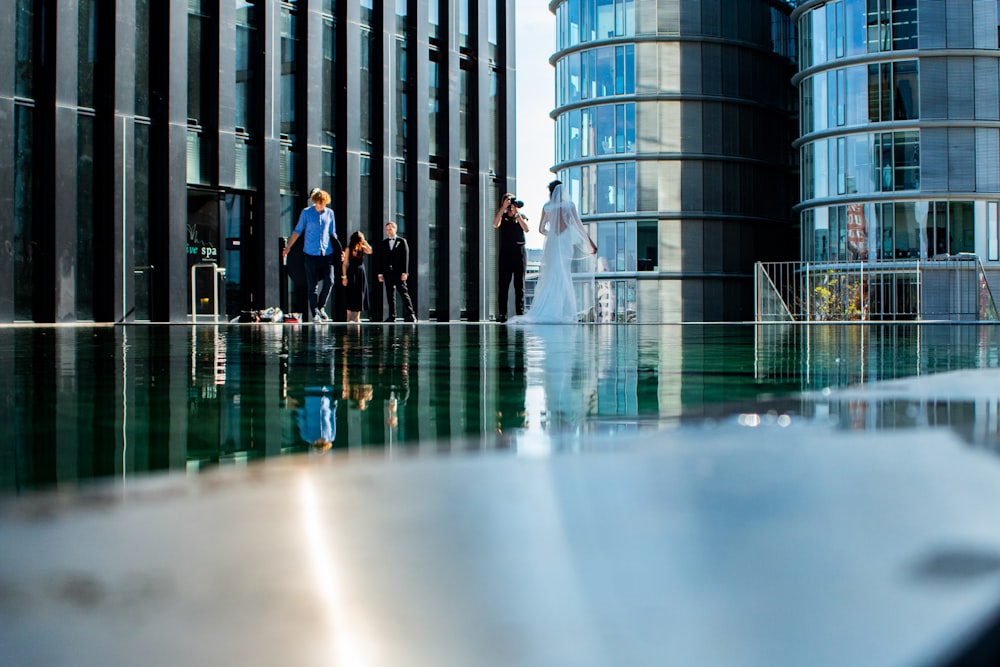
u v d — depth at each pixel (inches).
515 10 1216.8
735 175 2315.5
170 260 830.5
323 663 17.6
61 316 759.7
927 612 19.3
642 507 31.0
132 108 805.2
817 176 1935.3
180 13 837.8
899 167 1859.0
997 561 23.1
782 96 2433.6
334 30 992.2
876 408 71.1
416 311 1068.5
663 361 164.2
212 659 17.8
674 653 17.7
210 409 78.9
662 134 2276.1
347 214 995.3
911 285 1812.3
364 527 28.6
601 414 73.3
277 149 924.6
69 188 764.6
